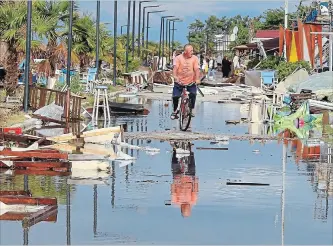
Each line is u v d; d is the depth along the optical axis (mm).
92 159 26500
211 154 30656
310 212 19000
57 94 46750
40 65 66812
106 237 16219
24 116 44406
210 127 43094
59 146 29828
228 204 19984
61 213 18578
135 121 47062
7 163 25906
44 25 64812
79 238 16094
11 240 15812
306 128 43969
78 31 81188
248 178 24391
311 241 16094
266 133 40000
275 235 16578
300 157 29906
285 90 64188
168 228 17156
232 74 121938
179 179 24125
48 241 15781
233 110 58531
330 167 27094
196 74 38969
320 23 85125
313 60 86250
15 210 18719
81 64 85875
